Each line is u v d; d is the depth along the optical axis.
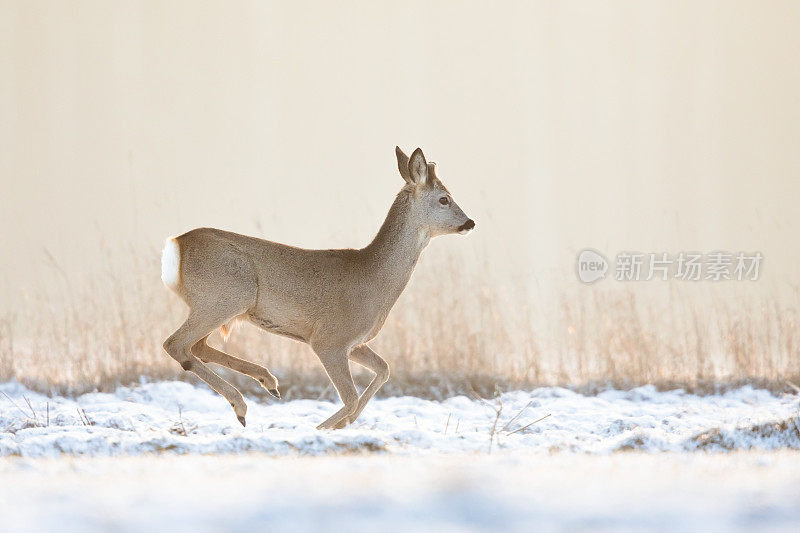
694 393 50.22
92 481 19.89
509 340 55.38
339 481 19.25
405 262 38.09
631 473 21.06
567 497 17.48
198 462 23.67
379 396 49.88
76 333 52.66
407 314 54.69
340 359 36.56
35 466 23.16
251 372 37.19
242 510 16.11
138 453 27.23
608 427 36.00
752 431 30.98
